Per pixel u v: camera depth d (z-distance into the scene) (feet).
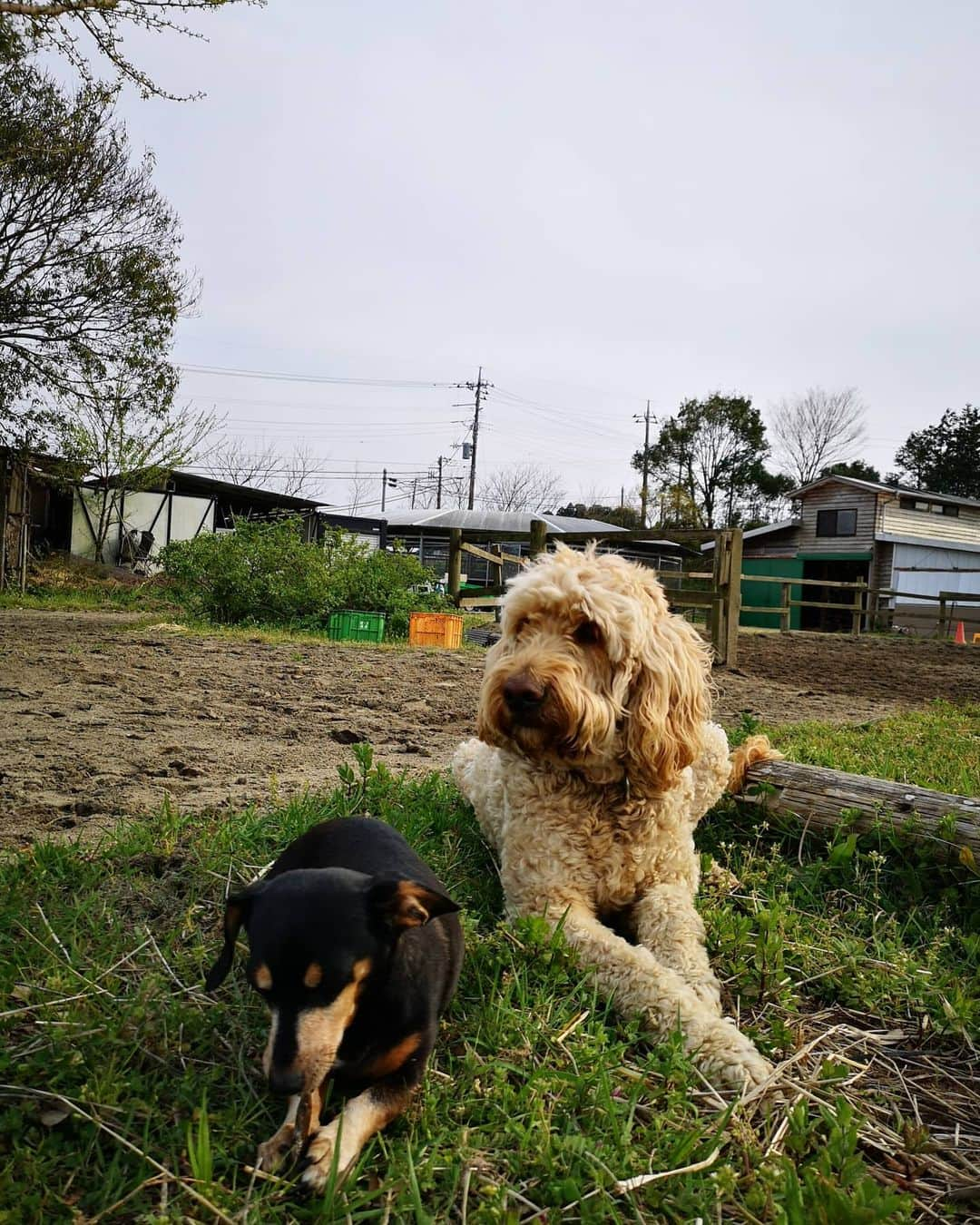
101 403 43.88
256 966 3.79
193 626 27.48
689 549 82.28
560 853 6.34
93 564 48.39
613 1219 3.55
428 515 78.13
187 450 49.80
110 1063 4.17
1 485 39.91
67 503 50.65
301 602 28.96
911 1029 5.43
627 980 5.36
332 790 8.42
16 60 28.30
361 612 27.20
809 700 19.43
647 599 6.91
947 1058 5.16
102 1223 3.44
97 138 40.04
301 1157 3.76
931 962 5.97
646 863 6.54
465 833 7.80
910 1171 4.12
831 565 72.79
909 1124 4.50
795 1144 4.05
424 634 25.38
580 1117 4.18
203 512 57.06
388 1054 4.04
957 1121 4.60
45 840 6.78
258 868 6.52
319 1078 3.59
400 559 32.22
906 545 70.33
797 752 10.96
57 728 11.68
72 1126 3.88
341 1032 3.76
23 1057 4.25
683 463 134.62
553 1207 3.64
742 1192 3.82
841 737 12.89
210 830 7.07
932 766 10.52
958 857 7.09
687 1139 3.94
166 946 5.43
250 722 12.89
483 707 6.63
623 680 6.45
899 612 52.37
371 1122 3.91
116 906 5.94
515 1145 4.00
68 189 39.27
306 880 4.09
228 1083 4.31
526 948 5.63
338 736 12.15
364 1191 3.63
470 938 5.71
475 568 75.46
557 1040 4.73
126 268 41.55
